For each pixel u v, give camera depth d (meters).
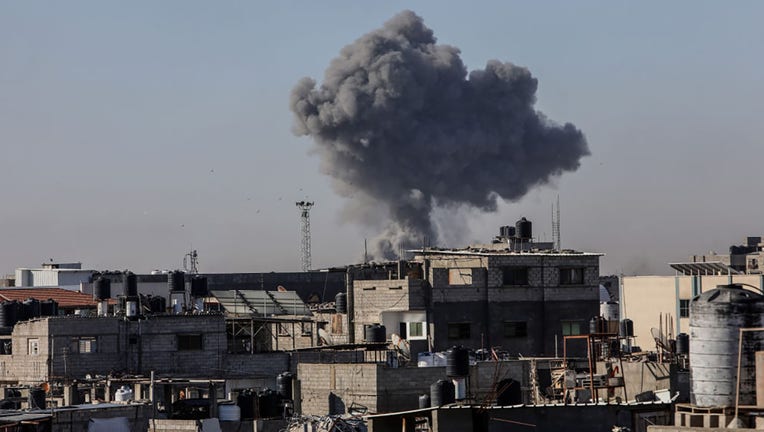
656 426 106.88
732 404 106.94
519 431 121.94
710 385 107.75
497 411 122.44
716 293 108.50
